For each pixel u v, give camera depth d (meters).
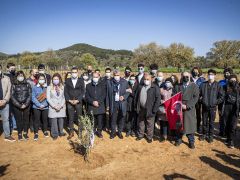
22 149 7.59
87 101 8.55
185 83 7.82
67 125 10.27
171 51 71.88
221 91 7.88
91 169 6.32
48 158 6.95
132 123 9.05
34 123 8.38
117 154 7.25
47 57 64.62
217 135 9.05
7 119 8.18
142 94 8.12
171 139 8.59
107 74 9.74
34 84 9.20
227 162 6.75
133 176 5.97
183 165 6.55
